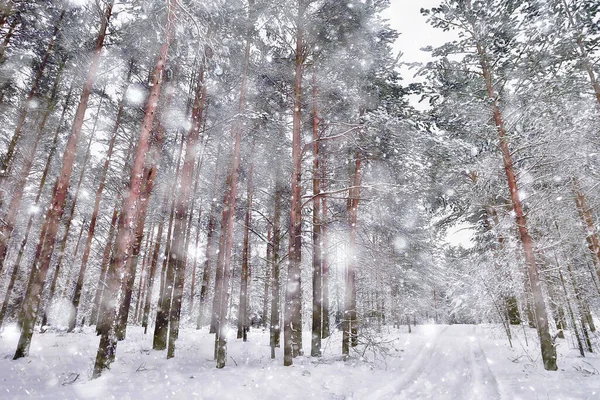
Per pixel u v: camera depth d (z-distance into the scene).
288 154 13.85
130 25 10.69
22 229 22.03
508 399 6.11
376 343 10.64
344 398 6.36
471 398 6.34
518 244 12.23
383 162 12.70
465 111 11.77
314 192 13.16
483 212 17.53
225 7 10.51
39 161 17.78
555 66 11.14
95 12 11.00
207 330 18.62
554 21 10.37
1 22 11.88
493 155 11.35
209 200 17.17
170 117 14.30
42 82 14.94
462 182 13.57
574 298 13.12
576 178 11.18
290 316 9.70
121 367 8.87
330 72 12.55
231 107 13.70
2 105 13.39
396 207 13.75
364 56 12.57
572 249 13.24
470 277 17.27
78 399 6.05
